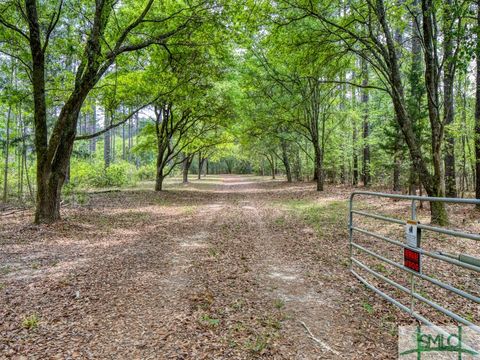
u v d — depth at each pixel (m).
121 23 11.65
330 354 3.02
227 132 23.55
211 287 4.82
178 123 20.19
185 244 7.60
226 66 16.08
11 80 12.98
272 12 9.84
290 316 3.84
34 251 6.83
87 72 9.03
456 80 15.39
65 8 9.95
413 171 11.83
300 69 12.02
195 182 32.94
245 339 3.30
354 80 13.64
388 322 3.65
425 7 8.01
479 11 8.00
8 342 3.22
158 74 13.84
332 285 4.85
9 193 18.75
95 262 6.08
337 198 15.45
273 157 39.25
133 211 12.80
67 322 3.67
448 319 3.71
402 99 9.09
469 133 12.52
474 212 10.02
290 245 7.42
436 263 5.75
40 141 9.31
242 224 10.24
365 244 7.17
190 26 10.46
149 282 5.01
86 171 21.08
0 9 9.09
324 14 10.41
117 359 2.93
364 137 21.33
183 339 3.29
